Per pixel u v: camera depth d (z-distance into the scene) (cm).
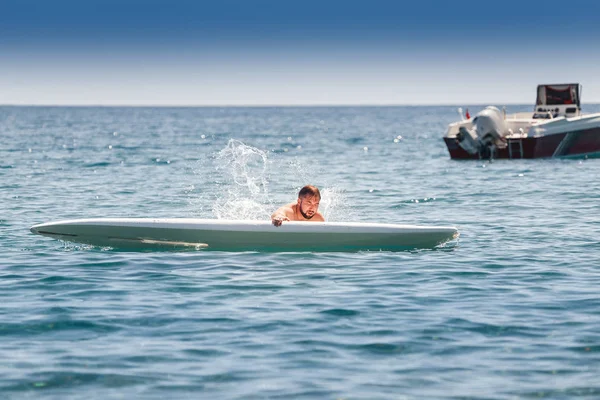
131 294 3189
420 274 3594
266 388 2128
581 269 3719
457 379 2200
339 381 2183
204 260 3897
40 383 2159
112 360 2348
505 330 2666
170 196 7175
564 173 9350
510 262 3888
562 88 11462
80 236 4219
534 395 2078
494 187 7869
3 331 2648
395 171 10231
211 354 2412
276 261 3881
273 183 8731
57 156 13362
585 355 2397
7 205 6281
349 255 4044
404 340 2556
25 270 3653
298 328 2692
